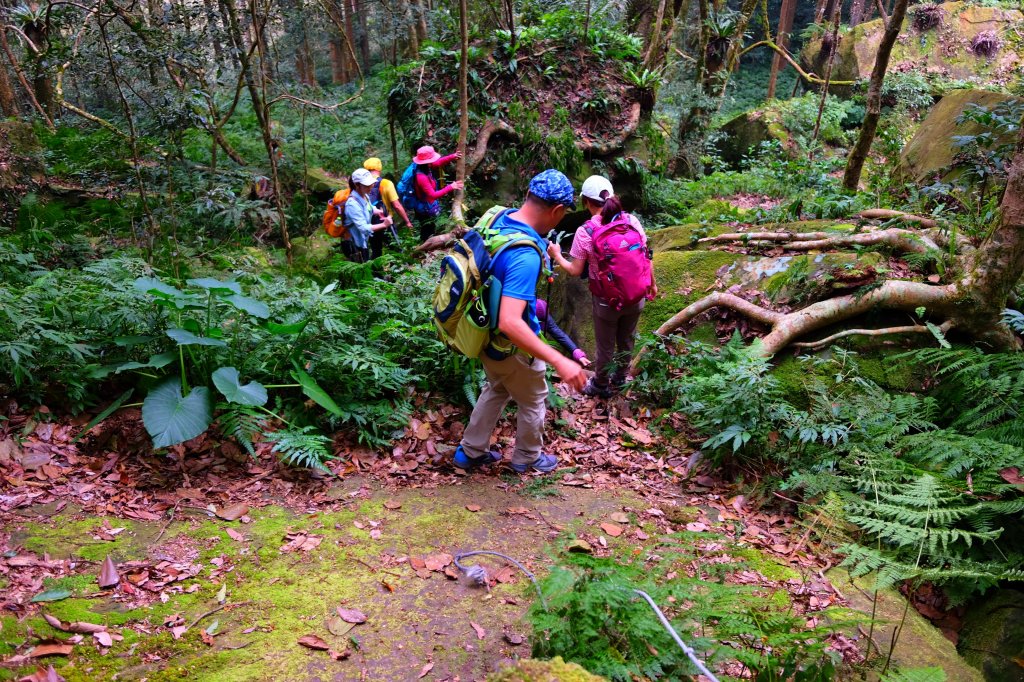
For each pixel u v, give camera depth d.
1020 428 3.74
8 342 3.54
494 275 3.18
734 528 3.61
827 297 5.01
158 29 7.78
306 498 3.55
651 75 10.07
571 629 2.01
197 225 8.78
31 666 2.26
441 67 9.59
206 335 3.87
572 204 3.30
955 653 2.88
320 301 4.33
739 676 2.34
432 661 2.48
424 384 4.51
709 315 5.41
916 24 16.17
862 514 3.43
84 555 2.89
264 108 8.33
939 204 6.37
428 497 3.66
